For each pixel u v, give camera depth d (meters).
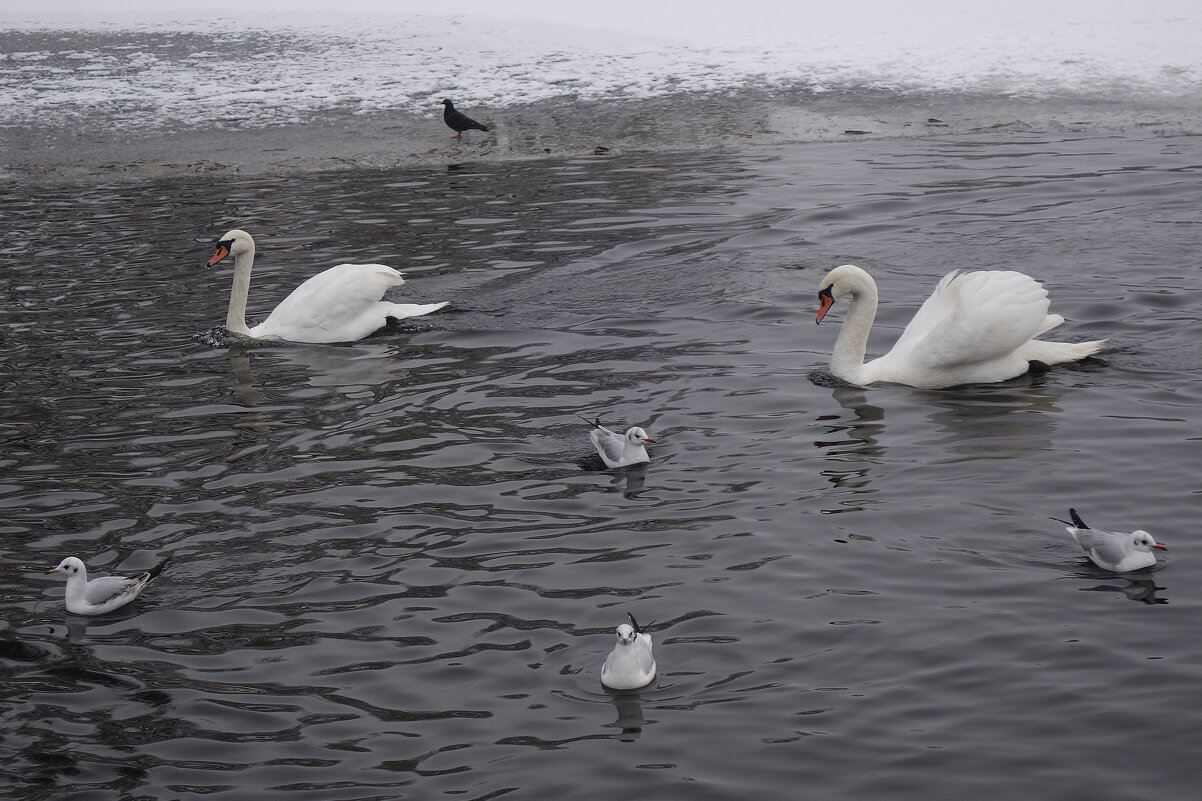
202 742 7.57
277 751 7.46
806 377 13.27
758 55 33.09
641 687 7.90
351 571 9.56
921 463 11.03
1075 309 14.88
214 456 11.77
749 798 6.88
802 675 8.00
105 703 8.02
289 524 10.35
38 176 24.45
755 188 21.42
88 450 11.99
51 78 33.62
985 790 6.85
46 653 8.63
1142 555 9.03
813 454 11.30
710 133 25.77
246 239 15.27
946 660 8.08
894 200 20.16
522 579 9.33
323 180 23.47
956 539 9.65
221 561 9.80
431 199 21.69
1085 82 28.30
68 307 16.55
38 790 7.16
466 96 30.06
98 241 19.77
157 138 27.09
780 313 15.31
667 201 20.86
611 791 6.98
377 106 29.41
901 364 13.08
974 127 25.28
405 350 14.65
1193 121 24.75
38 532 10.38
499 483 10.96
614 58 33.62
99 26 42.16
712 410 12.43
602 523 10.15
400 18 40.81
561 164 23.91
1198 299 14.94
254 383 13.73
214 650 8.59
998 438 11.49
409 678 8.16
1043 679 7.82
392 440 11.98
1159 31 32.38
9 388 13.66
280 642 8.65
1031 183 20.75
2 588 9.52
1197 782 6.82
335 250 18.94
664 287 16.47
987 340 12.64
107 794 7.12
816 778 7.02
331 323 15.20
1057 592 8.84
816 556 9.47
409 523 10.28
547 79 31.56
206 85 32.19
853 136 25.11
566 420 12.29
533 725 7.61
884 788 6.90
